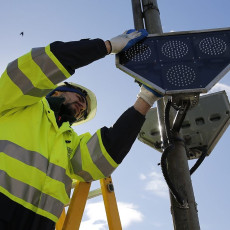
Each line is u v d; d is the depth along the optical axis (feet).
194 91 8.39
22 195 6.98
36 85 7.62
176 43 9.12
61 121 9.32
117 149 8.36
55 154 7.76
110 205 10.32
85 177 8.87
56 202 7.32
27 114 7.98
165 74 8.63
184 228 8.86
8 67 7.65
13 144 7.43
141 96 8.52
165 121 9.48
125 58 8.85
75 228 9.44
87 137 9.17
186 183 9.29
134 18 12.16
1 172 6.98
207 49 9.04
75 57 7.81
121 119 8.39
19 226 6.73
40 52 7.66
